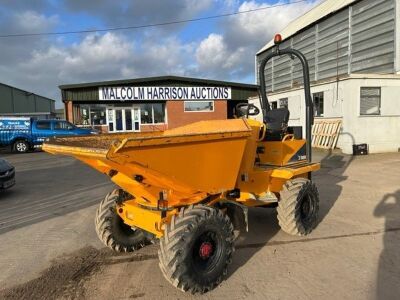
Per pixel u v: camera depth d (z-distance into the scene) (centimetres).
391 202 714
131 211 424
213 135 365
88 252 492
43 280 414
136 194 404
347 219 609
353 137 1476
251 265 439
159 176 344
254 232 552
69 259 470
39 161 1589
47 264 456
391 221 596
